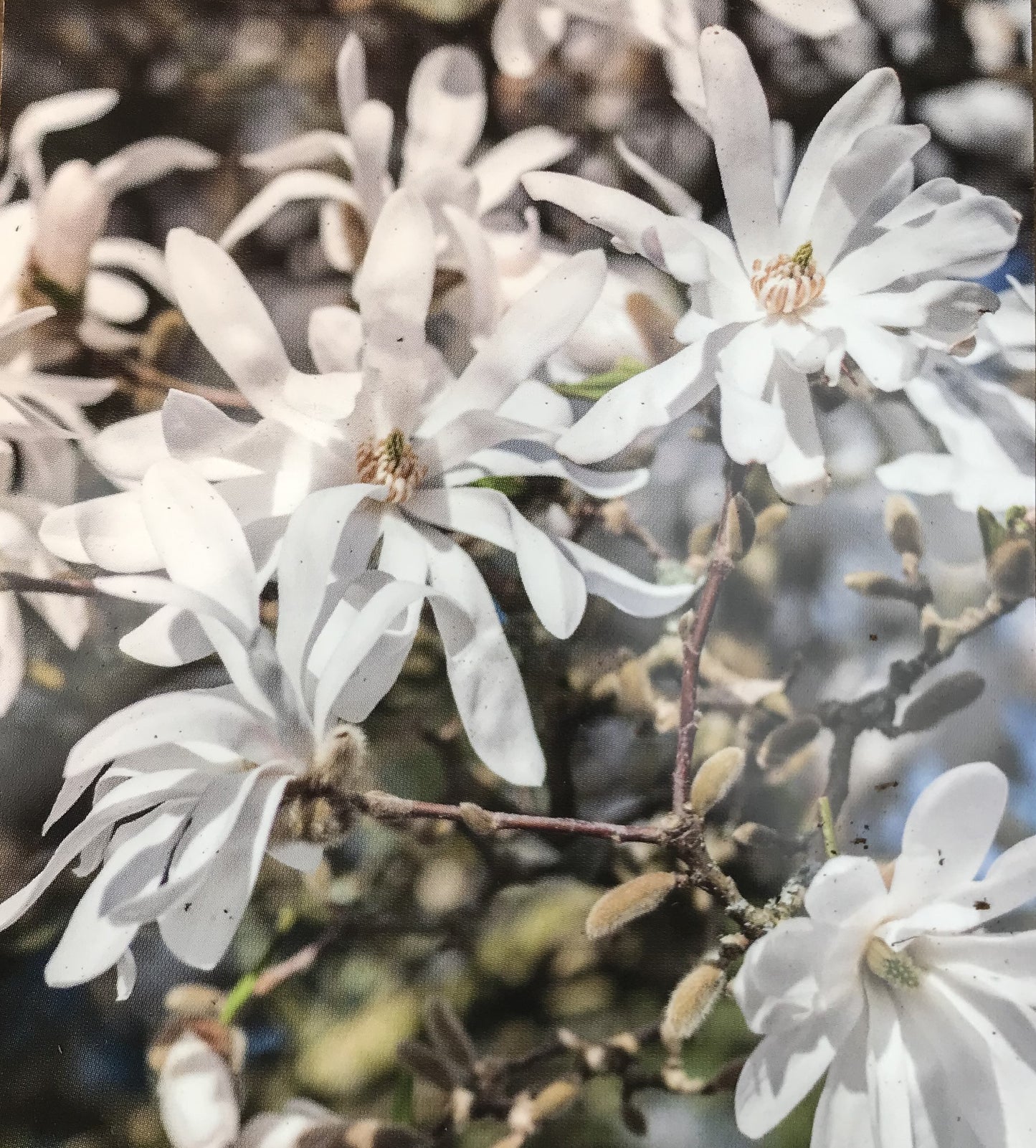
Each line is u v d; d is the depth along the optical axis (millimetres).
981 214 255
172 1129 247
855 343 255
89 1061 248
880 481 264
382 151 269
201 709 238
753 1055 243
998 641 263
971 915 243
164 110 270
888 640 262
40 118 268
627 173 269
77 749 241
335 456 253
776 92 270
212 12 273
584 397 261
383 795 249
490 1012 253
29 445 259
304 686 242
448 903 255
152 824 241
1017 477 265
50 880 244
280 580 244
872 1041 242
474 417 253
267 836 236
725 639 261
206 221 267
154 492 249
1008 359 268
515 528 252
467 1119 250
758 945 238
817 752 259
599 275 254
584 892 256
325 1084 250
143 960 249
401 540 251
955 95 273
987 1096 242
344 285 265
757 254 262
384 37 273
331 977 253
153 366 263
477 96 272
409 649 252
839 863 239
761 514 263
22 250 264
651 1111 250
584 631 259
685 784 257
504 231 266
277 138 270
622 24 274
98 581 255
